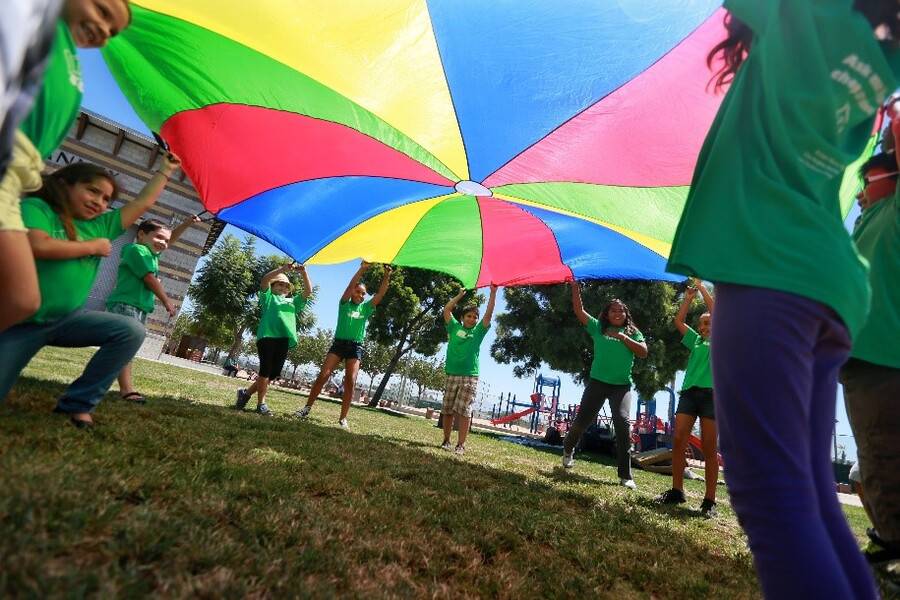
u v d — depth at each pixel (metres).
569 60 3.06
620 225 4.62
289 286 5.60
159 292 3.89
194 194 16.31
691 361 4.13
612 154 3.75
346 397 5.79
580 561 1.96
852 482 3.57
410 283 20.41
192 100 3.46
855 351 2.00
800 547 0.84
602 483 4.79
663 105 3.26
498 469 4.20
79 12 1.49
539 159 3.94
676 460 4.12
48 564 1.06
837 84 1.00
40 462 1.62
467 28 2.94
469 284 6.25
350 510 1.97
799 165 1.02
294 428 4.13
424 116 3.66
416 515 2.11
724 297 1.02
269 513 1.71
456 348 5.67
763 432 0.90
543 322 16.11
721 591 1.87
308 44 3.04
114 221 2.55
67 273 2.23
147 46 3.11
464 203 4.92
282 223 4.79
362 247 5.67
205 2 2.75
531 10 2.77
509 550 1.98
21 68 0.73
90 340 2.55
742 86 1.15
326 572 1.39
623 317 5.29
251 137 3.82
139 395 3.92
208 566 1.26
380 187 4.63
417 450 4.50
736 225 1.02
